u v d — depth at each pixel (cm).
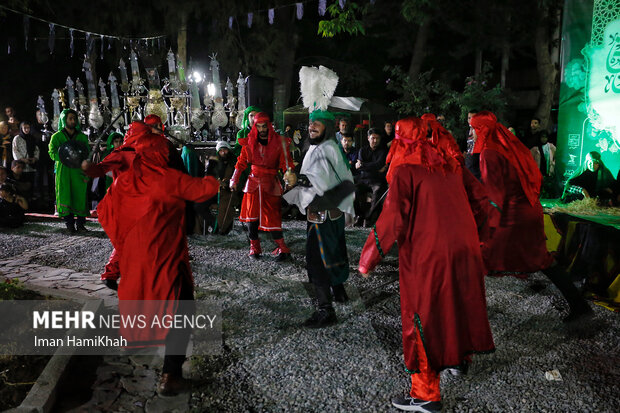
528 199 422
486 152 420
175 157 405
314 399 317
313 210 416
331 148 411
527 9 1453
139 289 322
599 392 319
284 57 1588
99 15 1392
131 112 940
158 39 1343
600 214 583
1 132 1013
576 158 745
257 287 524
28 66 1537
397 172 298
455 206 293
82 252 674
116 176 376
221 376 346
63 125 770
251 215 618
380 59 1791
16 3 1273
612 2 686
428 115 312
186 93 1002
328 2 1549
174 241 332
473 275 293
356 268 593
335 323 429
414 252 295
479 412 303
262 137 599
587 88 721
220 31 1486
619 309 446
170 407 311
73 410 309
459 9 1545
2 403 307
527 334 405
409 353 297
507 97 1457
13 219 830
